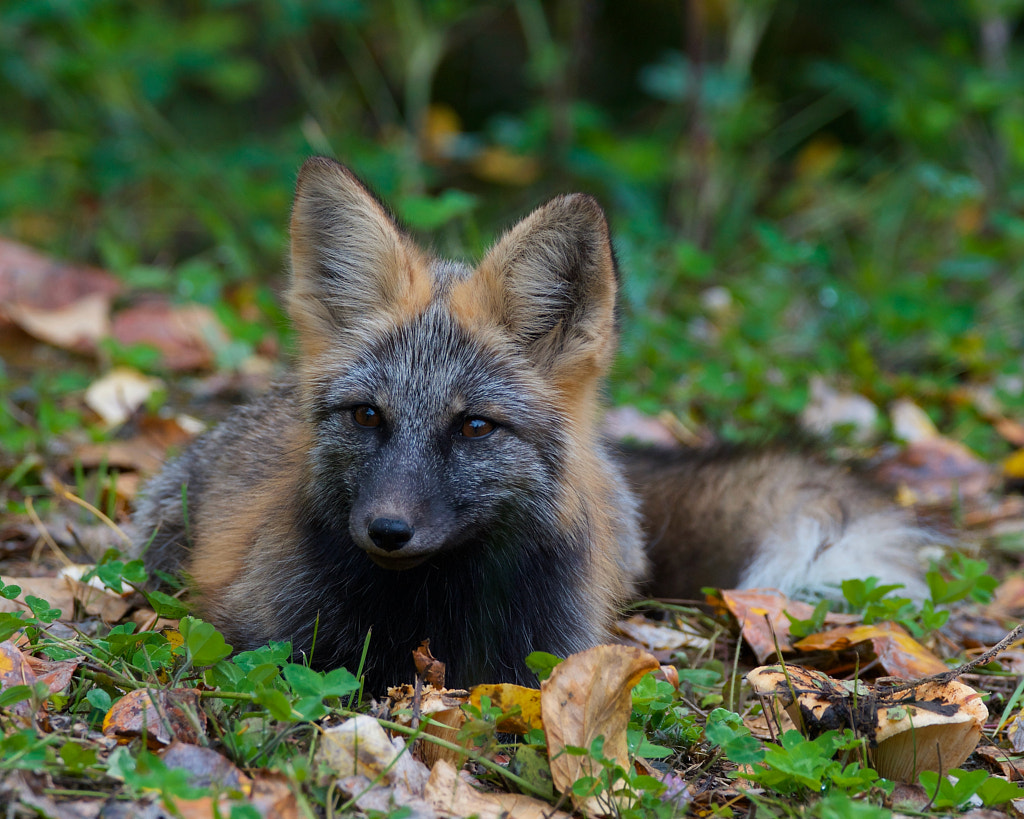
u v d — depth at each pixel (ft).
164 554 30.68
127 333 47.70
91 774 17.67
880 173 66.28
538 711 20.59
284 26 61.67
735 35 61.26
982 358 50.42
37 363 46.01
